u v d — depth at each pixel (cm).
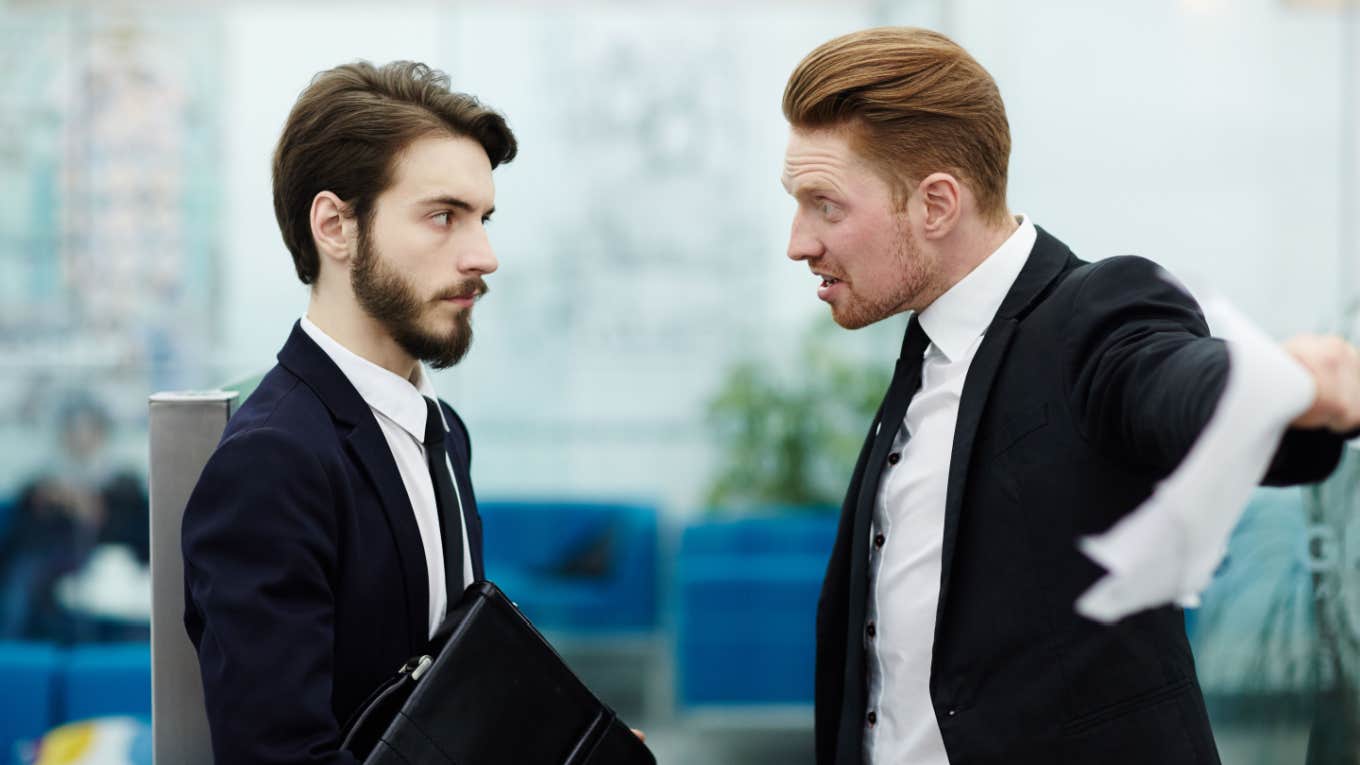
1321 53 559
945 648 155
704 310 672
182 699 164
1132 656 147
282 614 135
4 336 668
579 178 672
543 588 591
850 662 169
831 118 157
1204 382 102
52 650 472
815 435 629
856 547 169
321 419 148
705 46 672
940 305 163
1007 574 151
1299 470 97
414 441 157
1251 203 564
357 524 147
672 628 586
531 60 673
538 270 671
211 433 163
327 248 151
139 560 546
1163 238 569
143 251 682
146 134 681
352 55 679
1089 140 577
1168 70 567
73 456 567
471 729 146
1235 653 236
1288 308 560
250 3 677
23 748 432
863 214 158
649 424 666
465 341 155
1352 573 188
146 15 677
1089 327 144
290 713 133
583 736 155
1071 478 146
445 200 149
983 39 595
